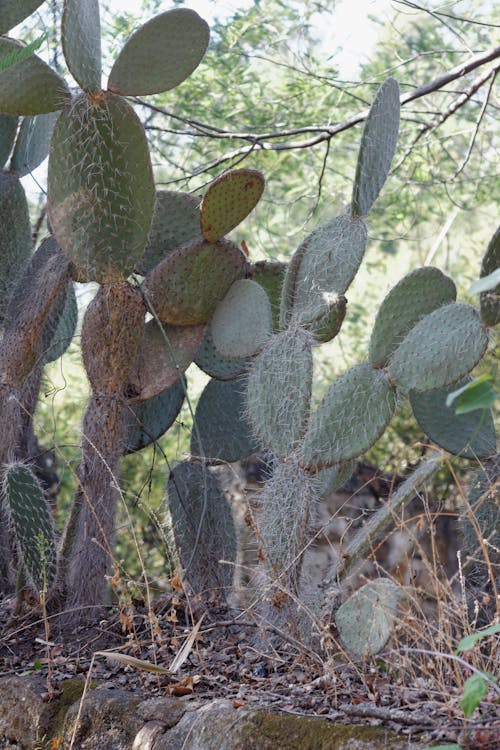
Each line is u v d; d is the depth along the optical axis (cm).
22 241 388
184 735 240
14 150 389
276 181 721
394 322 322
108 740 256
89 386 350
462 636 267
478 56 544
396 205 701
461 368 309
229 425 391
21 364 351
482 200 734
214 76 616
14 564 387
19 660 307
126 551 534
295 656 284
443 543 523
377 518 315
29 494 319
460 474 576
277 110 650
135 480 681
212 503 374
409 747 205
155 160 675
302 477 313
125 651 302
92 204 327
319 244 345
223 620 338
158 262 367
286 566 299
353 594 273
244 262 363
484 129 720
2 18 350
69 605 329
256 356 343
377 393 317
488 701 222
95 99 317
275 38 630
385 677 260
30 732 273
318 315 335
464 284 805
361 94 677
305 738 221
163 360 354
